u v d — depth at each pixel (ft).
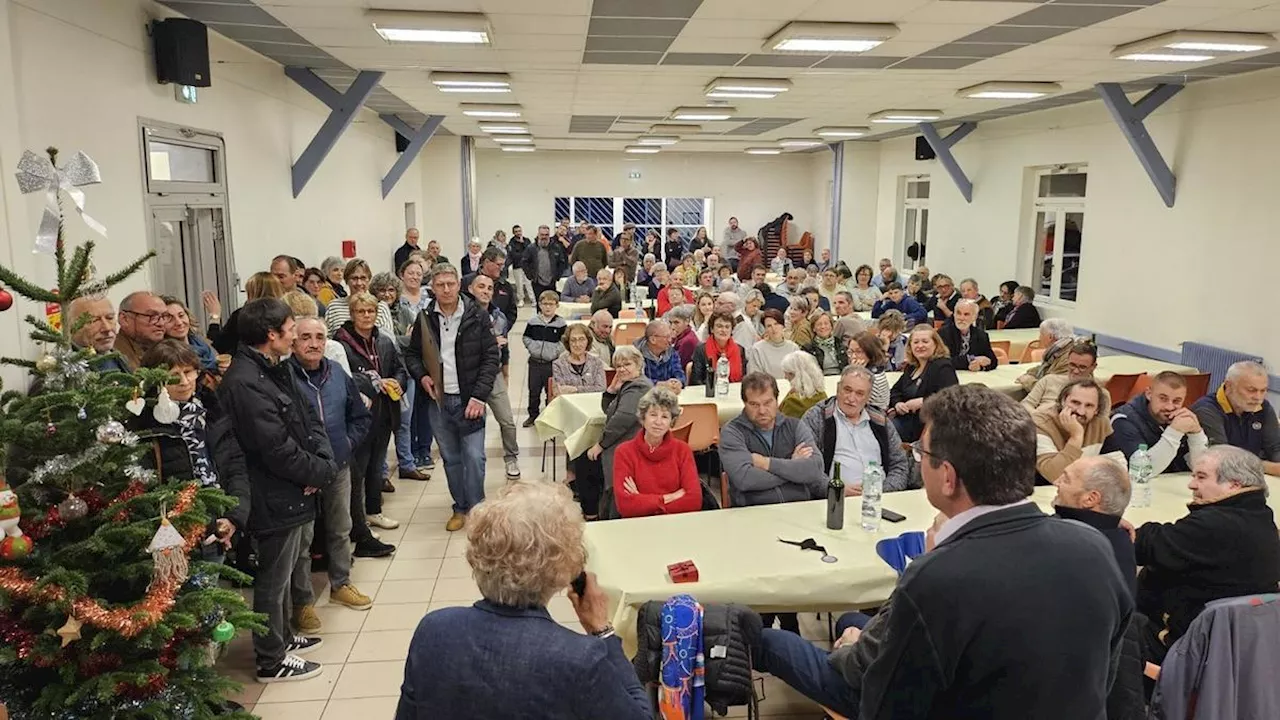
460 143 51.13
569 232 56.24
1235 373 12.67
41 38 11.44
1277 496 11.40
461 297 15.61
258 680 10.84
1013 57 19.84
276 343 10.17
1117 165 27.58
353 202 32.63
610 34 17.39
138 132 14.44
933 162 41.78
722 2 14.58
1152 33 17.04
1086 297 29.32
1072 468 7.47
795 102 29.43
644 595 8.23
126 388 7.16
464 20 15.67
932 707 4.86
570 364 18.26
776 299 27.55
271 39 18.42
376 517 15.98
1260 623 7.07
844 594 8.66
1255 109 21.79
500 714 4.61
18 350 10.19
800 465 11.32
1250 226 22.07
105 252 13.20
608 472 14.06
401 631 12.14
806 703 10.39
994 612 4.59
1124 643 6.72
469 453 15.55
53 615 6.81
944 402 5.08
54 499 7.06
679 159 60.44
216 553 9.93
